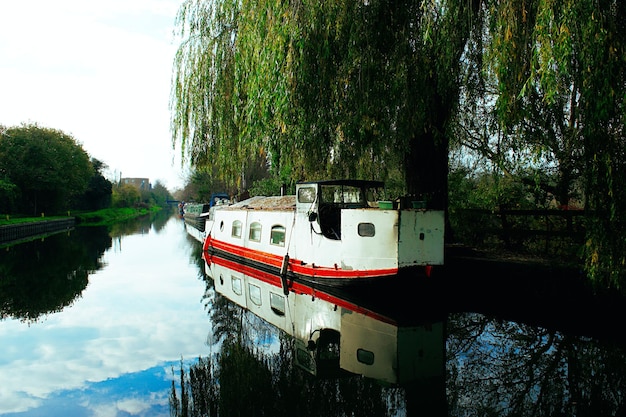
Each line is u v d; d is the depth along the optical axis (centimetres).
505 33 654
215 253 1914
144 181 14788
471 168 1348
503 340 802
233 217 1717
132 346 812
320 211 1137
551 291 866
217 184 4491
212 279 1463
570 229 999
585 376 655
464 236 1239
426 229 963
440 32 765
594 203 666
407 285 975
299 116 870
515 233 1121
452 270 998
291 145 952
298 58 796
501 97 667
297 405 587
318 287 1130
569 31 569
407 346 786
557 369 679
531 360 713
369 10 825
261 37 854
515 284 916
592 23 561
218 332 888
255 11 888
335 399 603
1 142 4041
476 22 805
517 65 657
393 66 830
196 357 759
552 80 568
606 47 579
